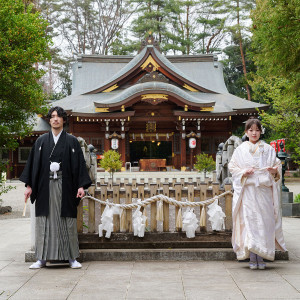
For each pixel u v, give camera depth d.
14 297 3.51
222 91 33.50
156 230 5.11
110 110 26.75
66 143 4.61
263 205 4.45
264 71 11.91
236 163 4.65
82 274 4.26
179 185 5.17
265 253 4.30
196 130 28.39
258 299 3.39
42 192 4.55
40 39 11.14
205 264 4.68
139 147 34.91
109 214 4.97
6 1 11.16
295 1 9.49
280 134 20.81
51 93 45.62
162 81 28.02
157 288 3.74
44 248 4.53
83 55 35.28
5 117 11.79
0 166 12.28
